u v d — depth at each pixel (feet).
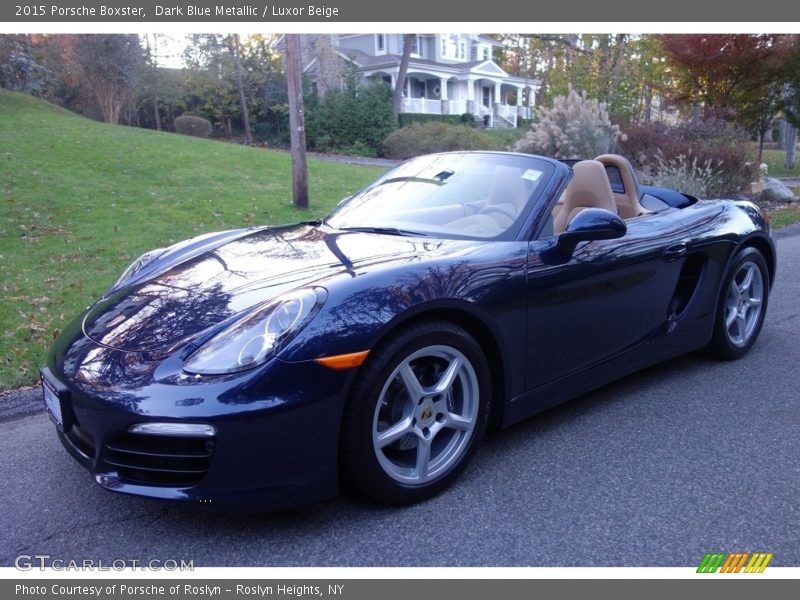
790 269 23.11
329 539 7.75
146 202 33.35
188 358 7.39
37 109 66.69
